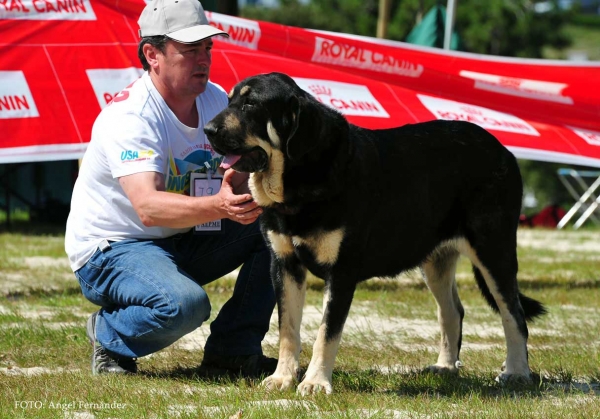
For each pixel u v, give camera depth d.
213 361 8.23
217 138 6.83
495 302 8.20
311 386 6.99
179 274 7.54
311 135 6.66
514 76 17.06
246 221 7.06
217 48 14.95
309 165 6.79
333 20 58.56
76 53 13.92
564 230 30.27
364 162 7.15
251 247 8.27
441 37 24.12
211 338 8.24
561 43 56.41
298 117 6.64
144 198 7.33
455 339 8.52
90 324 8.15
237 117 6.85
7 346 9.16
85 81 13.74
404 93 16.11
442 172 7.87
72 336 9.52
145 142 7.57
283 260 7.28
